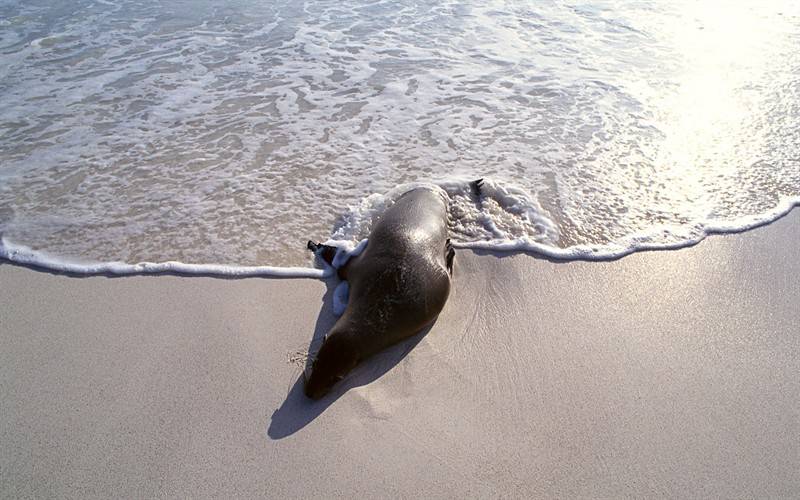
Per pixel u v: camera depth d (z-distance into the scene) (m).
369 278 3.66
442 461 2.94
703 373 3.47
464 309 3.94
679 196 5.11
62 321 3.80
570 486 2.84
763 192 5.16
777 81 7.12
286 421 3.14
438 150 5.76
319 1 9.89
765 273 4.26
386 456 2.96
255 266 4.30
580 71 7.41
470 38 8.43
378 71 7.39
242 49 8.03
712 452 3.01
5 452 2.96
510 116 6.37
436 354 3.58
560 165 5.54
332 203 5.00
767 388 3.38
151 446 3.00
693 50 8.02
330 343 3.33
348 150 5.74
